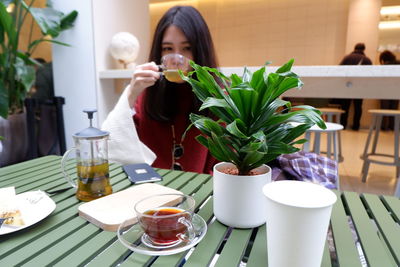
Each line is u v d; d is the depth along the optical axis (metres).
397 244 0.48
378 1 4.19
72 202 0.64
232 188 0.52
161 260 0.43
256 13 4.90
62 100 2.32
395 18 4.45
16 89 2.30
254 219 0.52
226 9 5.04
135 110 1.32
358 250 0.47
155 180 0.79
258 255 0.45
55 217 0.57
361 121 5.28
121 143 1.00
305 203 0.37
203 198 0.67
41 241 0.48
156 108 1.24
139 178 0.79
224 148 0.50
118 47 2.23
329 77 1.80
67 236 0.50
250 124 0.51
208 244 0.48
